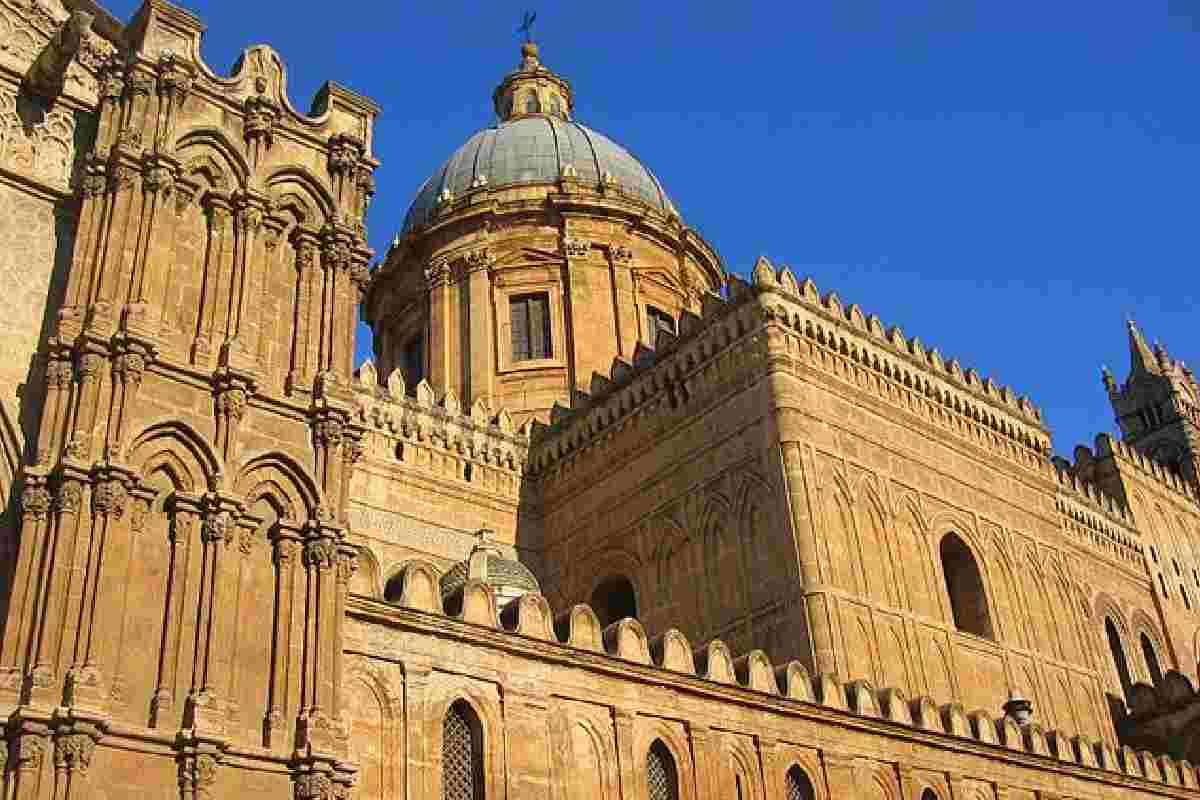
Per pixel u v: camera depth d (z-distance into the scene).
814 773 31.59
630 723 28.39
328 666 23.62
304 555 24.56
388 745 24.55
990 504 47.44
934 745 35.03
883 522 42.06
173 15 27.94
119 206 25.38
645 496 45.12
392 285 65.06
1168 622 61.09
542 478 50.12
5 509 23.06
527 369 58.31
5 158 26.23
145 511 22.81
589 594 46.06
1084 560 56.66
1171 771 42.97
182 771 21.00
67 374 23.42
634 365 47.75
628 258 61.38
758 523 40.44
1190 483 76.56
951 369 48.81
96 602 21.30
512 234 61.56
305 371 26.56
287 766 22.27
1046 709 44.50
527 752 26.38
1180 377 82.00
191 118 27.23
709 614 41.00
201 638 22.36
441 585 33.47
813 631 37.41
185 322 25.36
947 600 42.81
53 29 28.47
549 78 76.44
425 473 46.78
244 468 24.47
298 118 29.23
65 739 19.88
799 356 42.56
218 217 26.81
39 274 25.61
